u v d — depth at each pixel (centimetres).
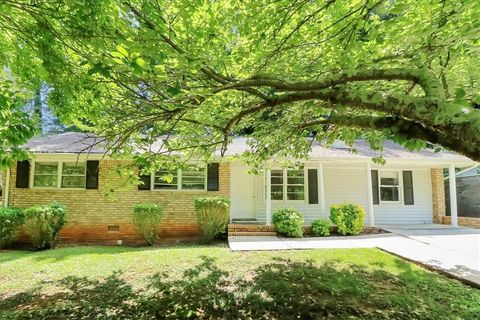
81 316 496
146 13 338
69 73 378
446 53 372
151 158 527
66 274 695
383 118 300
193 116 543
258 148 661
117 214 1181
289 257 811
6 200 1137
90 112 486
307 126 539
